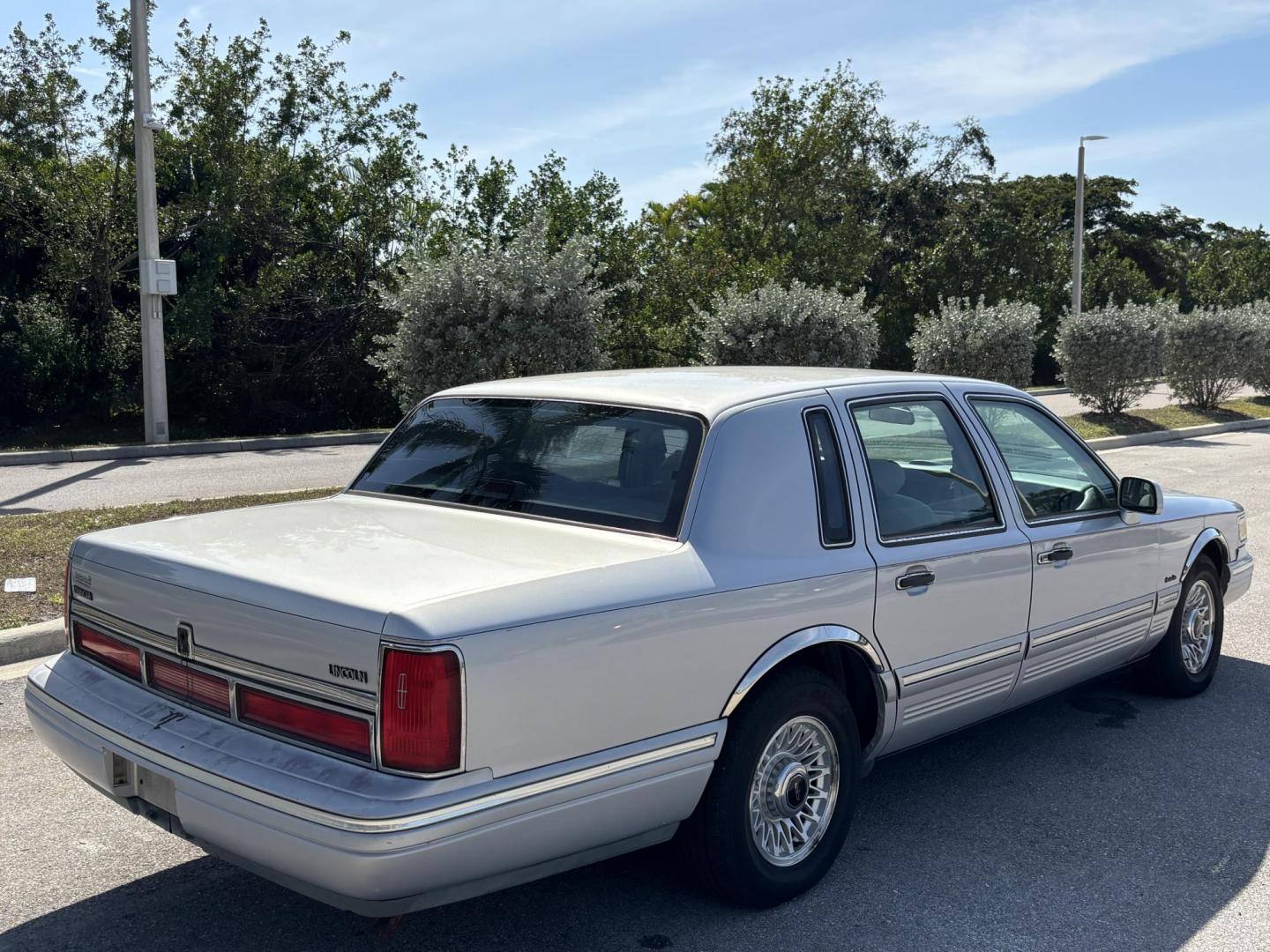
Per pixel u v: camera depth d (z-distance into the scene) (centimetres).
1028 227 4581
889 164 5028
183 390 2545
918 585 395
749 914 360
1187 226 7412
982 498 439
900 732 405
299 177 2544
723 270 2989
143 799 318
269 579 303
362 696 277
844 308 1908
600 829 309
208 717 314
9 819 426
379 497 414
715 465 355
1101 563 489
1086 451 505
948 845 414
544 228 1511
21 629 623
